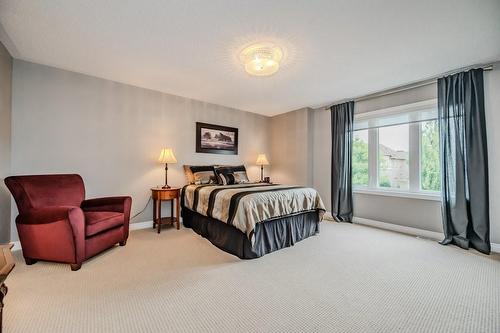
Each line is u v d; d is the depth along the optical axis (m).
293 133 4.77
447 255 2.47
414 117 3.33
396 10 1.73
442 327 1.36
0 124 2.27
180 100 3.88
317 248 2.70
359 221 3.87
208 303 1.59
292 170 4.78
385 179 3.66
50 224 2.04
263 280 1.93
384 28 1.95
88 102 3.03
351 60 2.53
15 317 1.40
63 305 1.54
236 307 1.55
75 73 2.94
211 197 2.91
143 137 3.50
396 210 3.45
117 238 2.58
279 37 2.09
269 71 2.47
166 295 1.68
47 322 1.37
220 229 2.75
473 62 2.57
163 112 3.69
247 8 1.72
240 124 4.73
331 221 4.02
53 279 1.88
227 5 1.69
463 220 2.68
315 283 1.88
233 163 4.62
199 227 3.21
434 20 1.84
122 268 2.11
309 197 3.11
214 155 4.34
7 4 1.68
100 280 1.88
